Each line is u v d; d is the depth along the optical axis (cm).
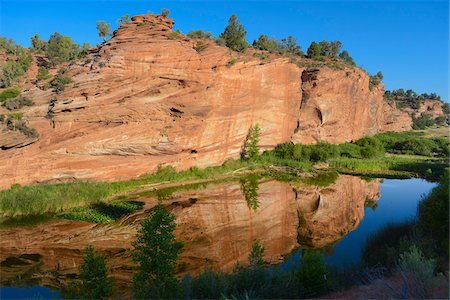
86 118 3706
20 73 4131
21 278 1728
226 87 4922
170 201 3234
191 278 1346
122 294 1465
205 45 4969
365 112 8425
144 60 4194
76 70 4009
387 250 1617
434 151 7769
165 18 4969
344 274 1433
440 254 1356
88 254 1325
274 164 5369
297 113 6300
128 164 3934
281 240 2331
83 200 2953
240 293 1197
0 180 3050
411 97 14850
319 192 3869
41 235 2314
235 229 2572
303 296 1209
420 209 1939
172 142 4278
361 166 5481
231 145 5162
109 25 5409
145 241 1335
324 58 7788
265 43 7119
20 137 3219
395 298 990
